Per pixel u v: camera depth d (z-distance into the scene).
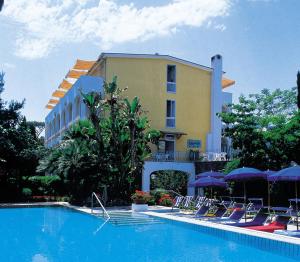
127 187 27.33
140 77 35.22
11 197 31.44
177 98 36.66
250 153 24.42
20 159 32.75
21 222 20.61
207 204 21.77
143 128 27.66
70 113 40.28
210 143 37.50
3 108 33.38
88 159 26.52
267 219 17.44
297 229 14.55
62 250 13.44
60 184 32.84
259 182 24.45
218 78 38.38
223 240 15.07
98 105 26.95
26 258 12.21
